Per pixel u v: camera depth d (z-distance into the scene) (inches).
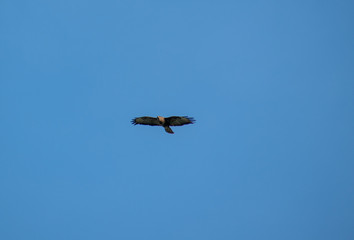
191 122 2064.5
